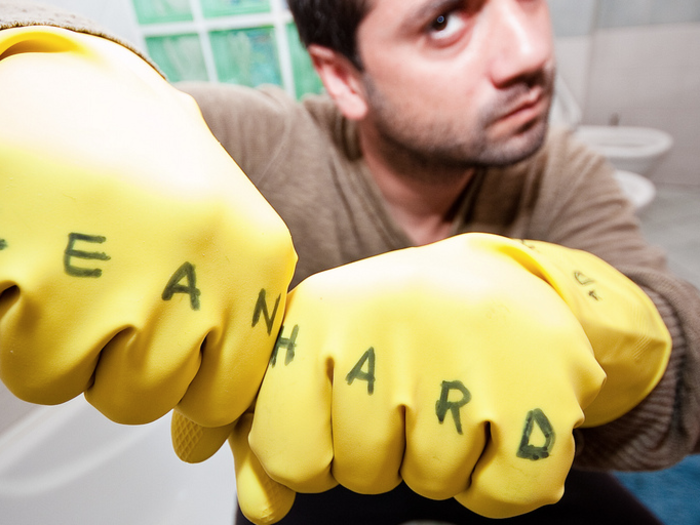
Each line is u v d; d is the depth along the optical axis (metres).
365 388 0.20
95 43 0.19
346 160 0.54
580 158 0.55
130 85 0.18
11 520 0.66
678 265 1.53
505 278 0.20
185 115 0.20
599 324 0.22
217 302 0.18
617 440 0.27
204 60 1.19
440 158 0.43
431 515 0.37
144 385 0.17
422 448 0.20
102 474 0.77
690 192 2.04
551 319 0.19
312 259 0.53
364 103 0.45
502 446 0.19
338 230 0.55
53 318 0.16
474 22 0.36
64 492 0.72
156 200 0.16
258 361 0.20
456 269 0.20
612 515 0.37
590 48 1.80
